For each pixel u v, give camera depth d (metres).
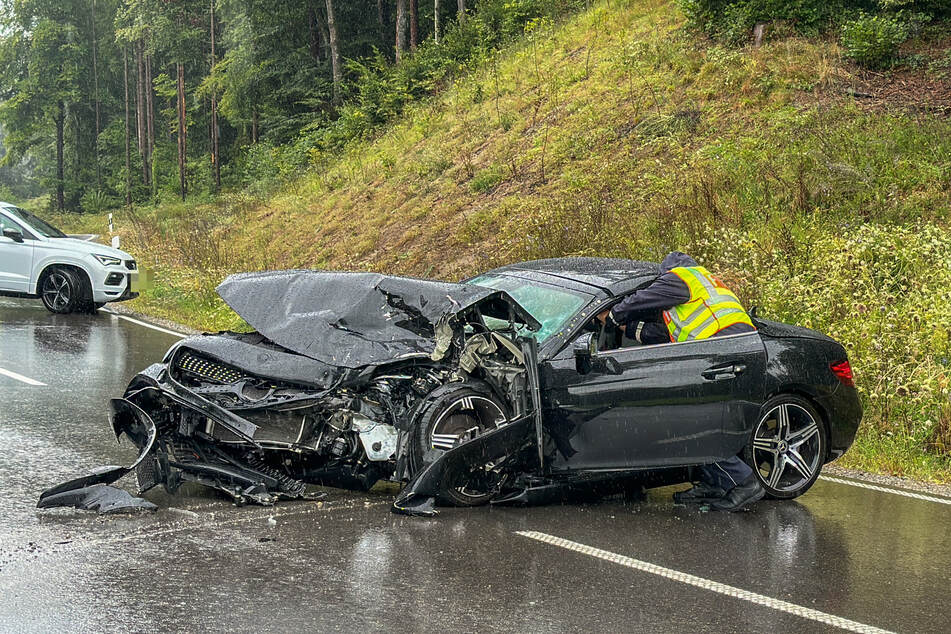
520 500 6.19
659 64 20.64
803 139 15.24
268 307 6.37
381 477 6.20
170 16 49.53
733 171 15.02
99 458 6.90
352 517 5.77
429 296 6.10
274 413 5.87
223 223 28.11
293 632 4.03
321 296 6.38
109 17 64.56
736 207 13.86
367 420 5.99
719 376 6.35
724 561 5.29
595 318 6.49
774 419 6.69
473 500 6.08
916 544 5.79
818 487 7.21
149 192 57.94
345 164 27.91
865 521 6.28
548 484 6.25
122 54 65.94
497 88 24.64
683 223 13.95
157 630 4.00
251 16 42.16
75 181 65.12
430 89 29.83
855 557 5.48
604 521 5.99
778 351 6.64
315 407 5.86
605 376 6.14
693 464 6.34
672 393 6.24
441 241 17.83
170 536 5.25
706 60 19.55
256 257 21.91
